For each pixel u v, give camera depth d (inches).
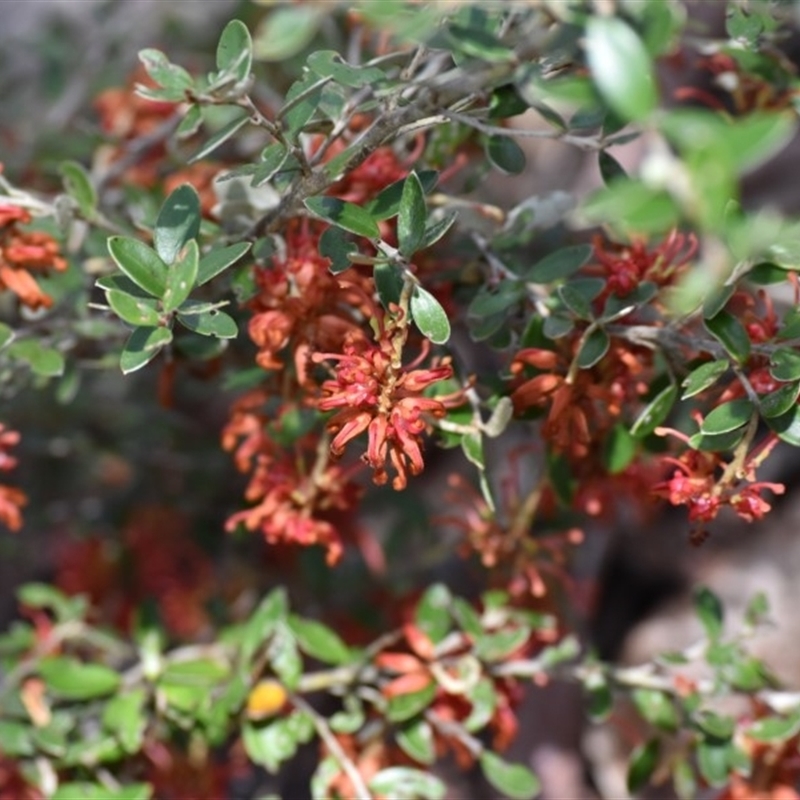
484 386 28.3
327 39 33.1
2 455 29.1
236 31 25.1
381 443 24.6
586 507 29.3
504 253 28.6
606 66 21.2
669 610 40.4
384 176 27.1
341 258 25.3
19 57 43.4
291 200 25.7
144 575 38.2
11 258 27.3
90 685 30.6
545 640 32.4
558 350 26.9
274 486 28.3
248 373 28.5
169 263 25.2
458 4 23.0
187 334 29.1
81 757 30.1
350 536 34.5
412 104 24.9
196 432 38.0
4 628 42.3
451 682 29.6
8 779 30.6
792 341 25.4
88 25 45.1
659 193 20.8
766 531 40.6
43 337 30.0
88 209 29.0
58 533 41.3
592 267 27.3
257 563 37.7
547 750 39.1
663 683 30.1
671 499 25.7
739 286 26.7
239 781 38.8
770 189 42.0
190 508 37.8
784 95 27.9
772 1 25.7
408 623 32.8
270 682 30.0
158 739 31.2
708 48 28.1
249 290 26.7
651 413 26.2
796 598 39.0
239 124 25.2
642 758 30.3
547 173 43.6
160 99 25.4
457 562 39.4
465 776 39.6
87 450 36.4
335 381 25.0
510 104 25.7
